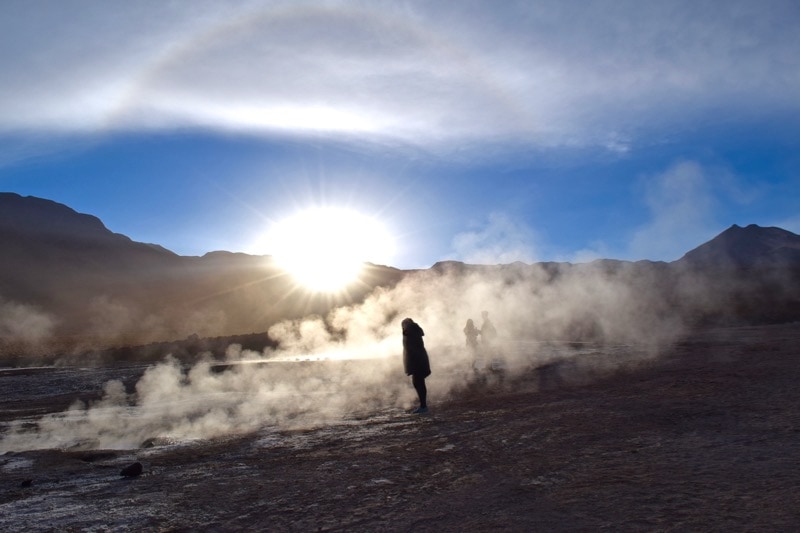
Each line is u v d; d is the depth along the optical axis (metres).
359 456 9.56
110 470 9.53
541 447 9.27
